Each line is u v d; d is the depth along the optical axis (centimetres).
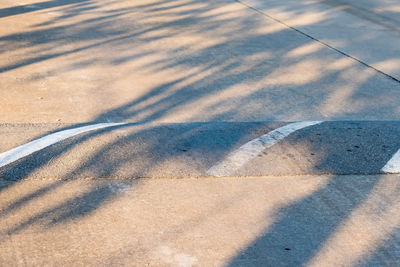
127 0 1448
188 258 411
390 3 1680
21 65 870
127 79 840
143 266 398
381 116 754
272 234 450
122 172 539
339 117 738
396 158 611
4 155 557
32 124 651
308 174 559
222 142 627
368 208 502
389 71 970
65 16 1219
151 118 695
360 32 1260
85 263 398
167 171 547
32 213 459
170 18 1269
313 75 917
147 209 476
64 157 562
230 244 432
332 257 424
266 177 547
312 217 480
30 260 397
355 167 582
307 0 1611
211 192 512
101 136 622
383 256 430
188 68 910
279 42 1120
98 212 467
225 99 780
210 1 1505
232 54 1009
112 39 1053
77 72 855
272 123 699
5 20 1145
